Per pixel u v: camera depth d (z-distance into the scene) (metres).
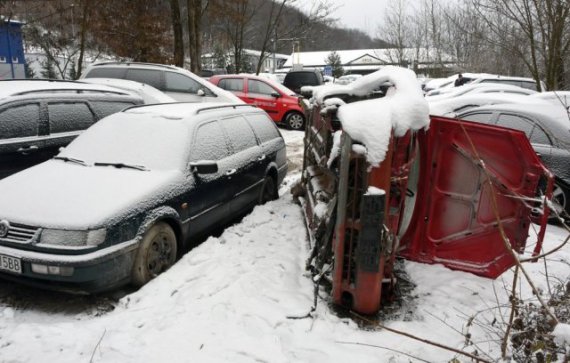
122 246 3.81
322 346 3.18
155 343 3.13
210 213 5.17
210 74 30.17
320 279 3.89
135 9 16.09
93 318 3.62
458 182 4.04
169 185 4.44
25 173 4.59
